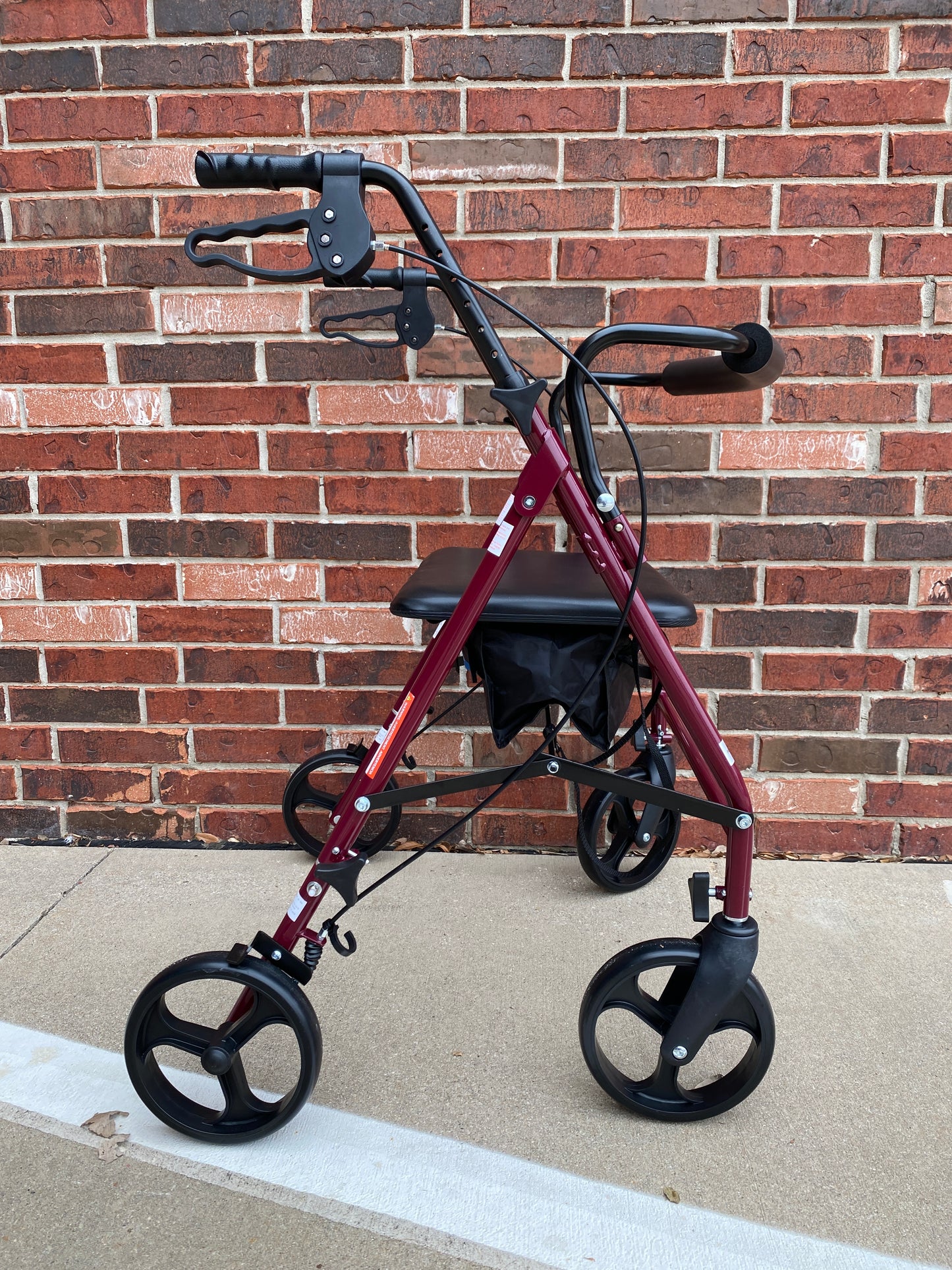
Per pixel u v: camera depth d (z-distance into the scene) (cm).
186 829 191
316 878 110
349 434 173
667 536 174
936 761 179
